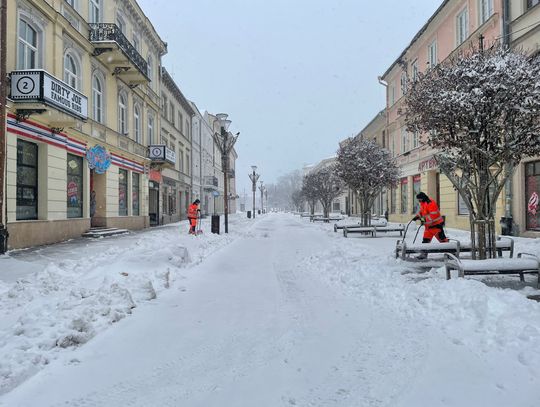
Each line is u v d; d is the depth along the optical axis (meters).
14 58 12.34
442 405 3.07
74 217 16.50
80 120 14.53
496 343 4.12
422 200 9.35
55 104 12.73
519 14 14.90
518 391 3.25
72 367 3.87
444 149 7.79
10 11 12.15
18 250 12.02
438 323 4.89
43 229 13.70
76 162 16.66
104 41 17.53
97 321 5.03
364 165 18.06
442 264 8.38
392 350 4.19
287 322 5.23
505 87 6.20
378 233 19.39
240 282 7.88
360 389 3.37
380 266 8.20
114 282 6.66
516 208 14.96
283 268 9.52
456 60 8.28
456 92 6.52
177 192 36.31
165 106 32.34
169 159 27.27
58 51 14.78
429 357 3.97
